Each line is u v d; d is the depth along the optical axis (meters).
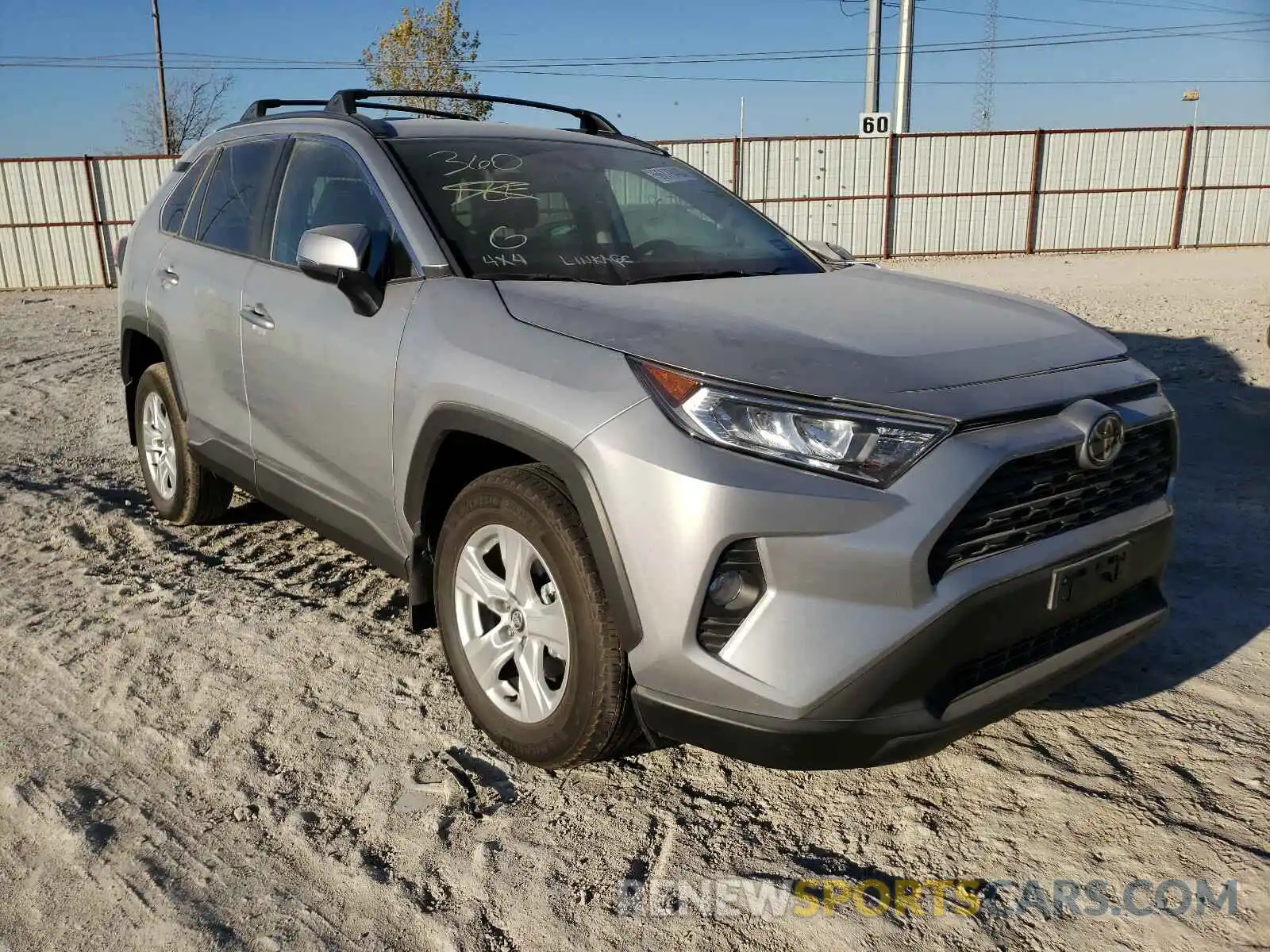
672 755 2.85
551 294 2.74
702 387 2.25
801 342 2.39
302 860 2.41
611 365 2.40
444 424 2.71
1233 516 4.83
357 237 2.92
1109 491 2.52
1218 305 13.09
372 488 3.12
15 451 6.30
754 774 2.76
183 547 4.47
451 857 2.42
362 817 2.57
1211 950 2.12
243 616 3.74
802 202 26.17
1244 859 2.39
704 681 2.23
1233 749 2.84
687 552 2.19
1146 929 2.18
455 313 2.81
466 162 3.42
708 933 2.18
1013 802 2.62
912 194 26.30
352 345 3.09
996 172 26.27
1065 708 3.09
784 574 2.17
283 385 3.45
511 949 2.13
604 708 2.44
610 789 2.69
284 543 4.52
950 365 2.37
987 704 2.33
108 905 2.26
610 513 2.29
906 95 28.23
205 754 2.85
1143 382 2.60
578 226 3.32
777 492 2.15
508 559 2.65
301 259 3.00
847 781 2.73
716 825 2.54
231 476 3.99
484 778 2.73
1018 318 2.81
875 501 2.14
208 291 3.90
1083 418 2.33
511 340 2.62
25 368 10.03
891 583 2.14
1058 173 26.42
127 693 3.18
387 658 3.42
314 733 2.95
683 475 2.19
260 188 3.88
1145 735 2.93
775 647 2.17
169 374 4.27
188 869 2.38
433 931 2.18
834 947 2.13
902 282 3.24
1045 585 2.34
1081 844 2.46
